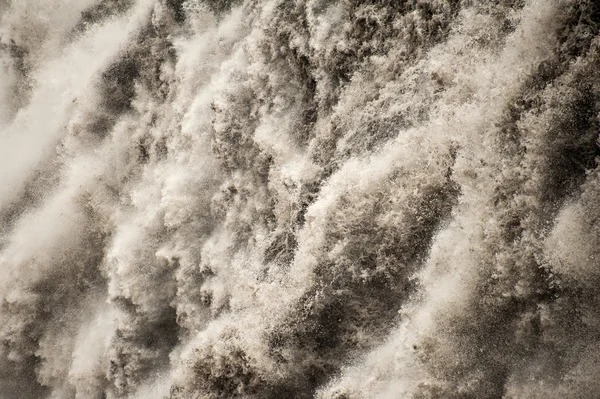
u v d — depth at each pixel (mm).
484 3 4730
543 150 4043
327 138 5688
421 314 4508
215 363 5805
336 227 5277
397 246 4934
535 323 3910
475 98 4594
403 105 5141
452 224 4504
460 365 4195
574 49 4043
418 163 4863
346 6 5664
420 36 5102
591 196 3760
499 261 4090
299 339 5430
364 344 5023
